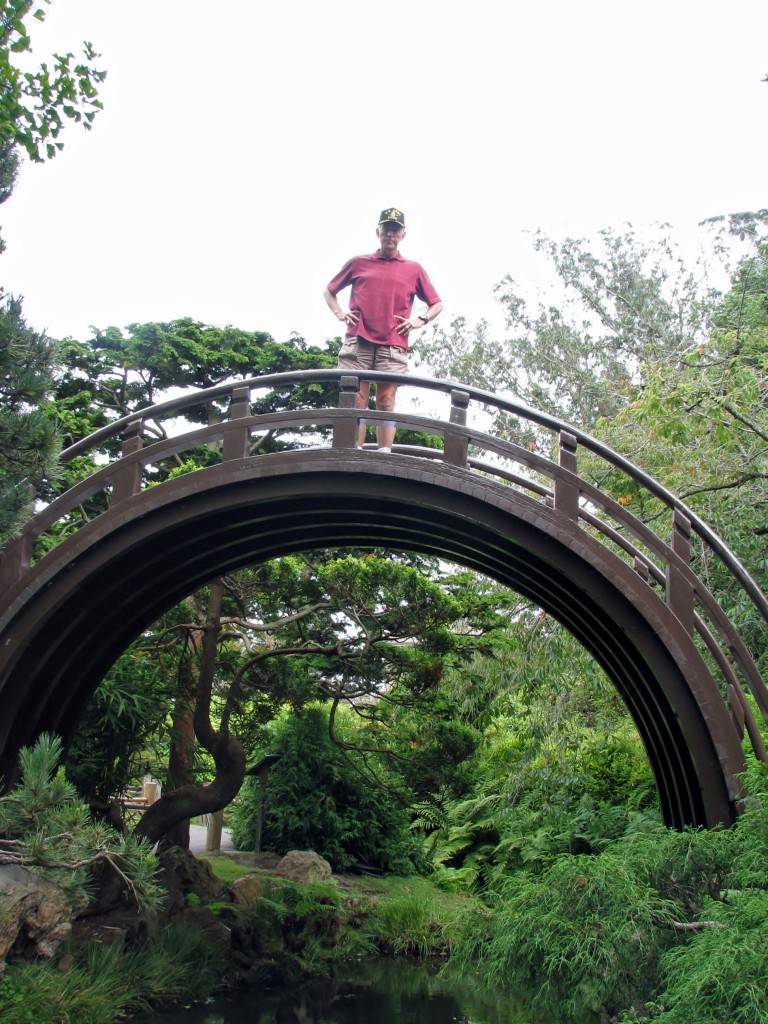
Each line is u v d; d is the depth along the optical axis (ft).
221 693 40.83
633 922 15.89
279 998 28.76
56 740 15.31
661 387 30.19
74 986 23.07
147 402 41.68
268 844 46.62
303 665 38.86
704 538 21.45
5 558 22.20
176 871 32.53
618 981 15.81
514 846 44.55
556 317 78.95
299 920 34.63
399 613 34.04
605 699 37.04
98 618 25.03
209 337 41.04
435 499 21.59
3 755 23.77
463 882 47.42
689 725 20.07
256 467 21.80
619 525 35.04
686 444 31.60
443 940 36.83
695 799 22.20
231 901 33.14
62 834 14.82
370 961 35.09
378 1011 27.45
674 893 17.33
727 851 17.30
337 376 22.56
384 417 21.90
